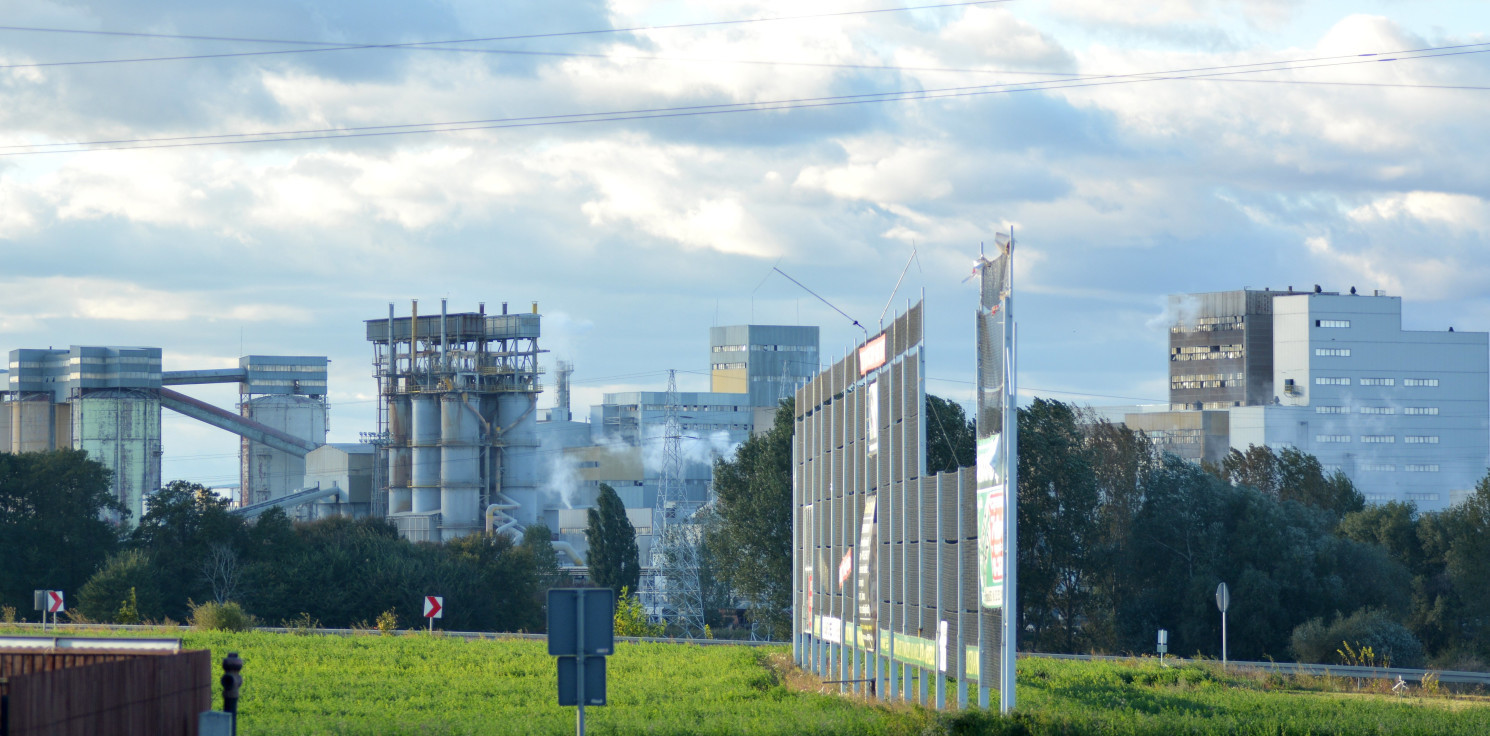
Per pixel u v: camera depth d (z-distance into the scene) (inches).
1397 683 5689.0
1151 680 5782.5
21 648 2620.6
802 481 6599.4
